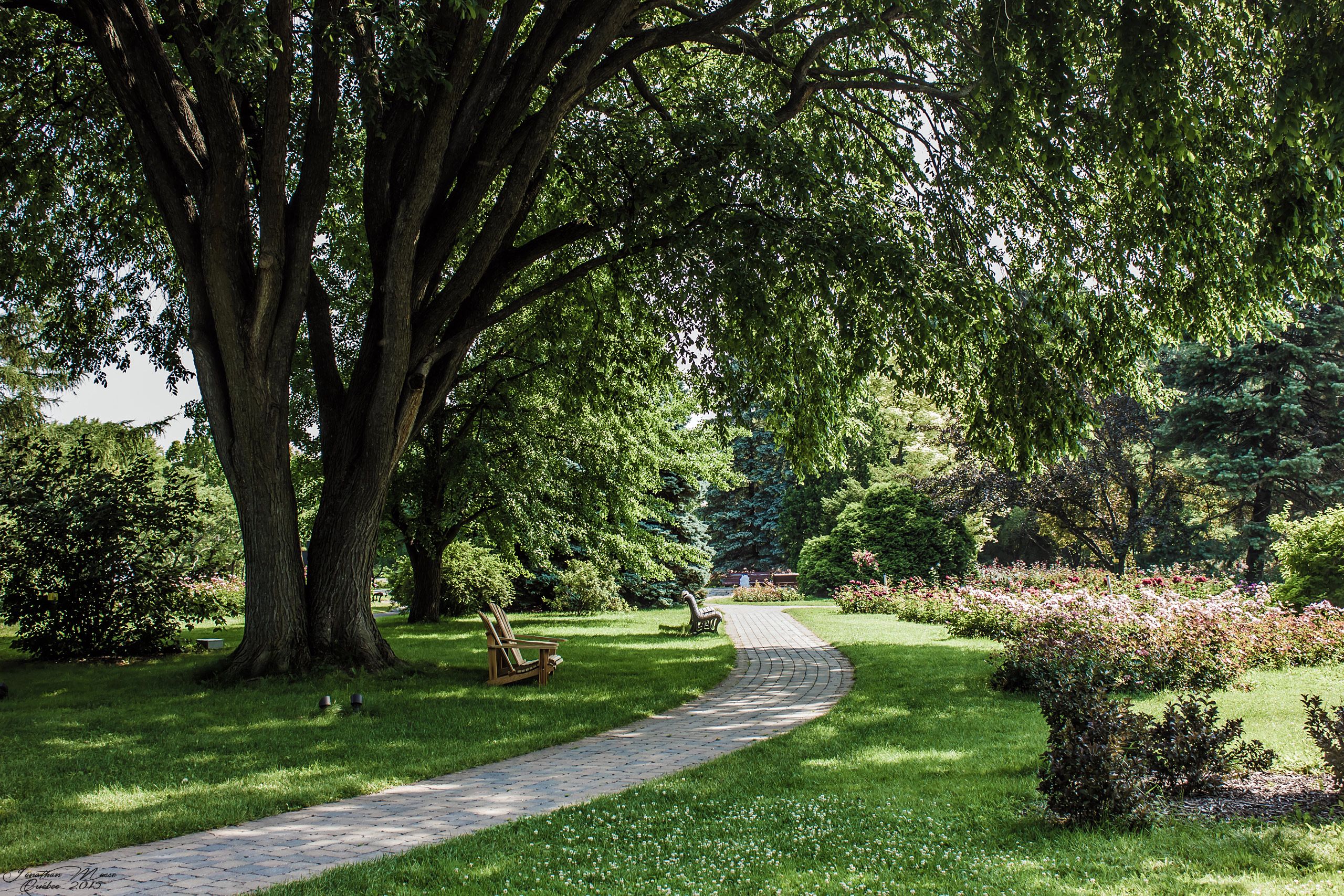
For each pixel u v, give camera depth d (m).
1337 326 25.03
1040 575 20.59
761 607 28.94
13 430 20.19
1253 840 4.22
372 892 3.83
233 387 9.93
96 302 14.53
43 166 13.00
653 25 12.73
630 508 20.81
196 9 9.35
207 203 9.45
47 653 13.45
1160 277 11.17
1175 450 27.45
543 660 10.58
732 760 6.57
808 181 10.37
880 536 29.38
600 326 14.41
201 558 15.81
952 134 12.40
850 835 4.60
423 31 8.41
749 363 12.56
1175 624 10.04
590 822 4.98
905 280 9.88
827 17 11.77
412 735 7.65
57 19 12.21
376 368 10.99
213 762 6.70
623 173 11.71
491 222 10.17
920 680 10.40
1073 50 7.89
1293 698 8.27
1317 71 6.95
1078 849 4.25
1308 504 27.28
